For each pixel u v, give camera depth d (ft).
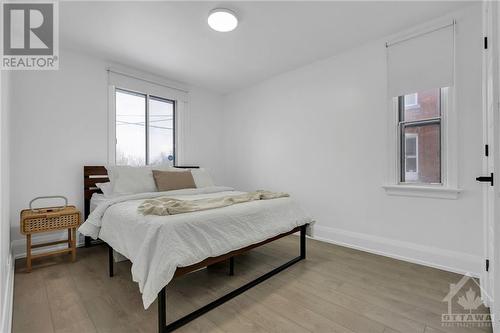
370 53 9.12
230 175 15.14
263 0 6.77
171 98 12.91
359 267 7.70
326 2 6.89
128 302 5.69
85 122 9.95
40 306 5.50
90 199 9.78
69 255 8.80
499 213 3.82
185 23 7.85
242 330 4.74
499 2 3.91
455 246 7.36
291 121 11.85
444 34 7.46
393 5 7.03
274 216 7.39
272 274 7.11
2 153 4.75
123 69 10.99
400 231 8.43
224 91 14.88
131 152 11.75
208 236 5.45
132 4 6.89
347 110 9.81
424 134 8.23
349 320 5.05
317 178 10.82
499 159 3.83
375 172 9.05
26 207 8.64
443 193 7.51
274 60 10.66
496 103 3.91
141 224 5.32
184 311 5.34
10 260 7.07
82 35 8.50
